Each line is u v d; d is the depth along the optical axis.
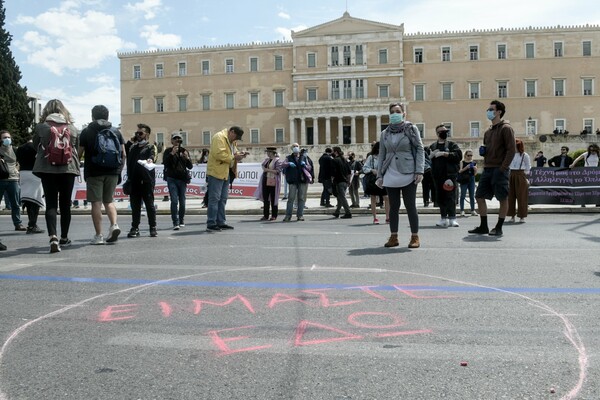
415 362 3.79
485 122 74.50
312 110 75.69
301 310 5.13
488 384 3.40
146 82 82.75
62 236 9.79
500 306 5.23
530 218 15.59
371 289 5.98
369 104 74.44
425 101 75.81
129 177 11.25
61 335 4.47
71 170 9.23
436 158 13.08
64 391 3.37
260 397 3.25
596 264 7.48
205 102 81.06
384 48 75.69
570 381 3.43
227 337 4.37
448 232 11.76
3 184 13.16
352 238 10.79
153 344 4.22
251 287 6.12
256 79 79.56
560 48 73.44
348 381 3.47
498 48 74.44
